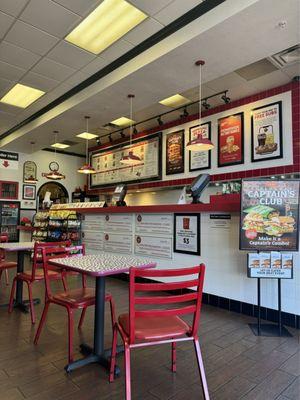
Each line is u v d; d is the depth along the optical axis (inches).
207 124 266.8
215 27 136.0
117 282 207.6
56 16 147.8
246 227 121.6
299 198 120.5
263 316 135.9
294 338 115.4
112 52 179.6
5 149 386.0
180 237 171.0
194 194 164.1
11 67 198.7
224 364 94.2
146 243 191.5
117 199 242.5
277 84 218.8
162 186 306.7
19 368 90.5
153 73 181.6
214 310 148.0
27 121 307.3
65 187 453.7
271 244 120.9
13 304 153.1
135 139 343.3
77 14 146.3
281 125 216.8
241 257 143.9
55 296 102.7
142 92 210.2
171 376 86.9
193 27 145.0
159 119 295.4
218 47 152.6
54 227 290.0
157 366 92.8
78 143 407.5
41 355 99.0
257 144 229.8
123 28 156.7
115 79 195.0
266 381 84.4
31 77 212.8
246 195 122.1
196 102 256.5
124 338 70.4
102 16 147.6
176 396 77.1
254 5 121.9
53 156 442.3
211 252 155.7
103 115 258.4
